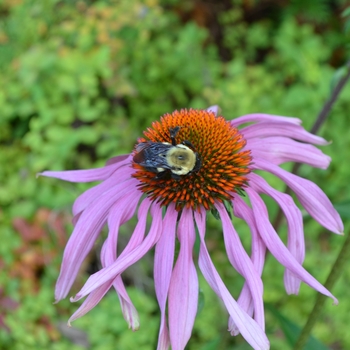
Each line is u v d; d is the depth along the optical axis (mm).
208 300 258
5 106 304
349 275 270
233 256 121
